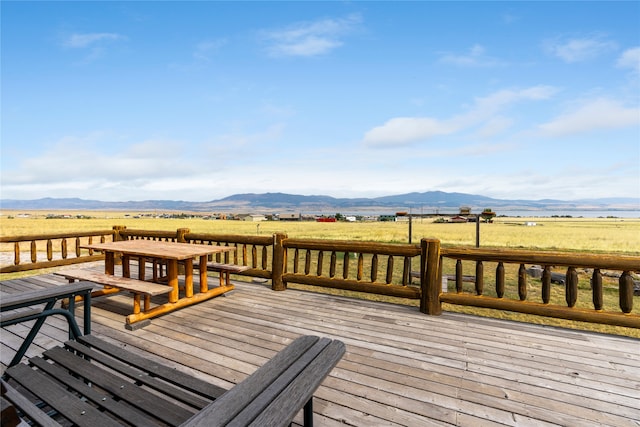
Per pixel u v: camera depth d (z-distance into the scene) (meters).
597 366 3.03
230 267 5.29
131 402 1.75
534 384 2.72
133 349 3.33
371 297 7.45
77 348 2.29
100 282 4.18
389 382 2.72
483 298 4.25
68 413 1.63
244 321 4.12
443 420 2.25
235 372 2.87
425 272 4.44
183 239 6.88
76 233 7.75
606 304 7.16
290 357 1.65
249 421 1.15
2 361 3.02
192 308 4.61
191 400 1.76
